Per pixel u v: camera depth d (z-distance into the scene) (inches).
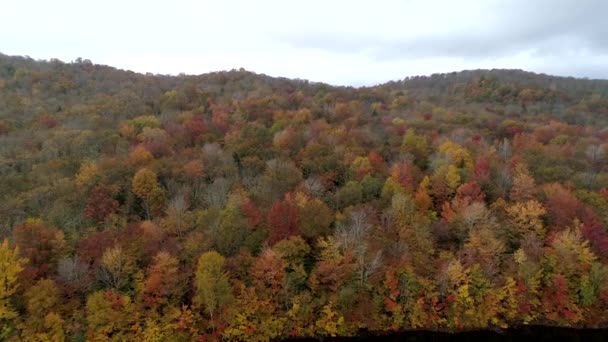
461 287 1689.2
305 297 1630.2
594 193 2089.1
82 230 1766.7
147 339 1469.0
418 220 1878.7
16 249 1443.2
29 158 2299.5
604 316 1716.3
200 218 1800.0
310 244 1793.8
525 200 2038.6
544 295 1742.1
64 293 1486.2
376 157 2425.0
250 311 1584.6
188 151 2439.7
